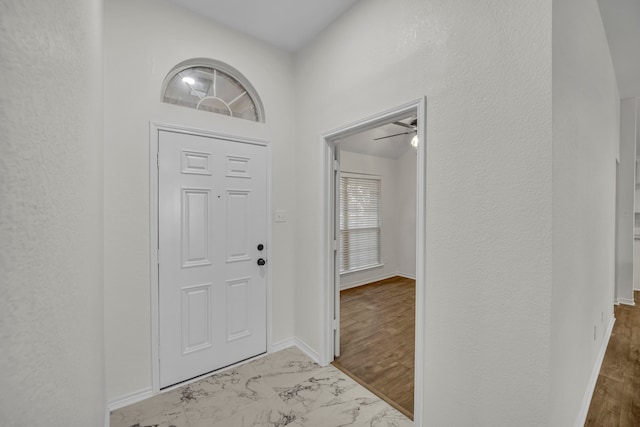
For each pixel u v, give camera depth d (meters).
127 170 1.82
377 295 4.25
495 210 1.26
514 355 1.21
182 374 2.03
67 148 0.49
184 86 2.13
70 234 0.51
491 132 1.27
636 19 2.19
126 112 1.81
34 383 0.32
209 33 2.15
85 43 0.72
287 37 2.38
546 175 1.12
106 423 1.57
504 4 1.23
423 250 1.54
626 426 1.65
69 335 0.49
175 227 2.00
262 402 1.83
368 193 5.02
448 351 1.43
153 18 1.92
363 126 1.95
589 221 1.74
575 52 1.40
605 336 2.61
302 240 2.54
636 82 3.21
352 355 2.44
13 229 0.25
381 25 1.79
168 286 1.97
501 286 1.25
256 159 2.41
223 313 2.23
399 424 1.64
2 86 0.23
